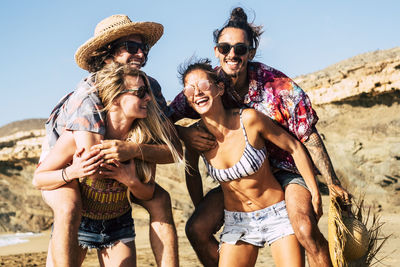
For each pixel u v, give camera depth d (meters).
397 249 9.75
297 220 3.73
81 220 3.78
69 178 3.46
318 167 4.09
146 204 3.84
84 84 3.60
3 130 73.25
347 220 3.84
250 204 4.06
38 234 34.59
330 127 24.44
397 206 21.11
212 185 22.05
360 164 22.80
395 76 22.75
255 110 3.88
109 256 3.93
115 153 3.42
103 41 4.09
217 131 3.88
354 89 23.78
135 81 3.51
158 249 3.74
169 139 3.78
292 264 3.87
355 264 3.85
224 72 4.18
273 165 4.27
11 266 13.59
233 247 4.12
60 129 3.76
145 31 4.24
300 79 26.75
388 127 22.67
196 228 4.35
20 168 37.06
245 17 4.23
